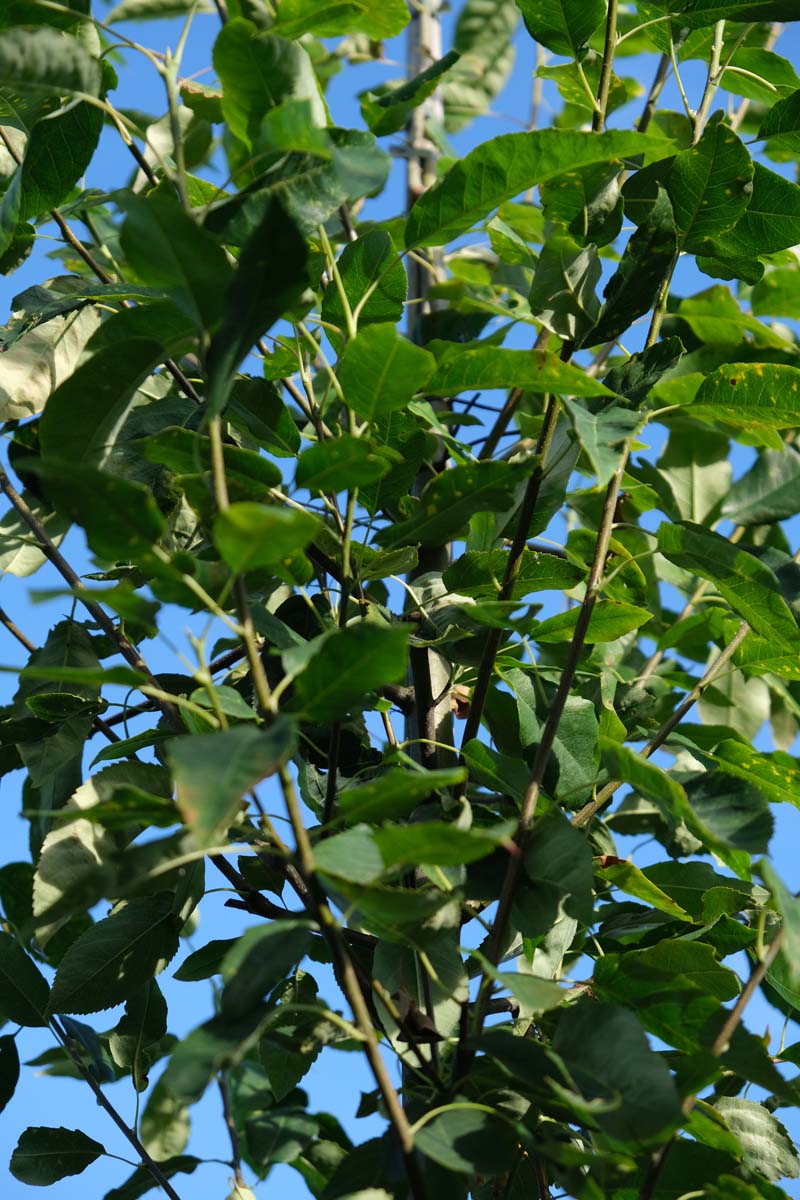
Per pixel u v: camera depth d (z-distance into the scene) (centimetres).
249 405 125
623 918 145
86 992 126
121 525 79
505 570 127
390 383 99
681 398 168
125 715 143
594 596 114
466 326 193
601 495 182
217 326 86
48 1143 139
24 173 120
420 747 131
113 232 181
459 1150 89
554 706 110
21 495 152
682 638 129
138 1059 140
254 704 134
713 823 109
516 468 105
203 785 66
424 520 109
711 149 125
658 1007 112
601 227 121
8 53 99
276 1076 135
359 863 82
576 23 125
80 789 121
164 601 85
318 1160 142
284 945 92
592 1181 95
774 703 202
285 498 109
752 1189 100
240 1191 125
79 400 106
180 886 121
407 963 110
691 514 194
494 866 112
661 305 125
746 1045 102
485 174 108
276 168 98
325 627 104
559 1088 83
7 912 159
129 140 113
